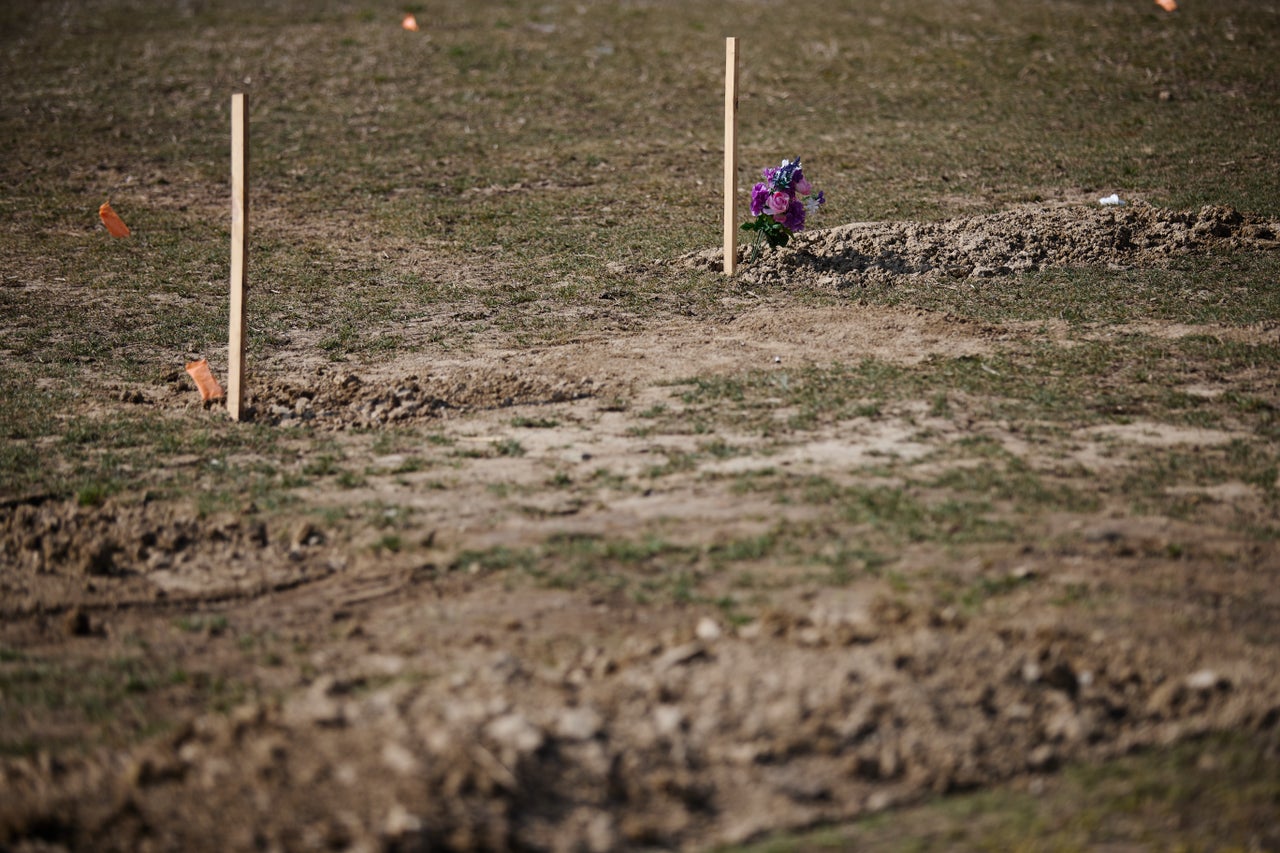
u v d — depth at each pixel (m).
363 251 50.53
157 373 35.53
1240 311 37.59
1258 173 57.03
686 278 44.72
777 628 18.25
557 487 25.70
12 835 14.58
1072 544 21.95
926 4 101.12
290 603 21.36
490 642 19.06
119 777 15.61
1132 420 28.78
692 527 23.33
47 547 23.45
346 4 105.06
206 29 95.44
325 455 28.30
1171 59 79.94
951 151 64.38
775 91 78.44
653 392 31.97
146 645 20.02
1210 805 14.97
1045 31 88.62
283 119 73.75
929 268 44.19
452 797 14.31
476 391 32.53
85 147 68.25
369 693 17.38
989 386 31.36
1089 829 14.53
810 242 46.69
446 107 76.06
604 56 87.06
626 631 19.17
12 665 19.53
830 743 15.51
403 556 22.66
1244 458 26.22
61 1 107.06
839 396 30.84
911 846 14.20
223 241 52.28
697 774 15.11
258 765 15.14
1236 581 20.50
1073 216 48.62
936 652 17.08
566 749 15.17
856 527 22.94
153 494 25.83
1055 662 17.20
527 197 58.91
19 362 36.72
